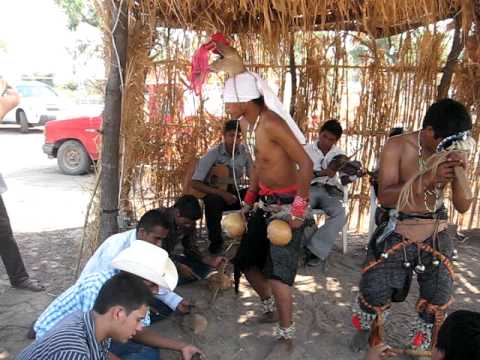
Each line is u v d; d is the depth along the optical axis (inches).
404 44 222.7
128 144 174.6
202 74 129.2
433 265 112.8
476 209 243.1
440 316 115.9
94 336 75.9
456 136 103.7
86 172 399.2
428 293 115.9
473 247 219.0
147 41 168.2
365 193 239.9
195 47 205.9
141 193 216.4
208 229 200.8
